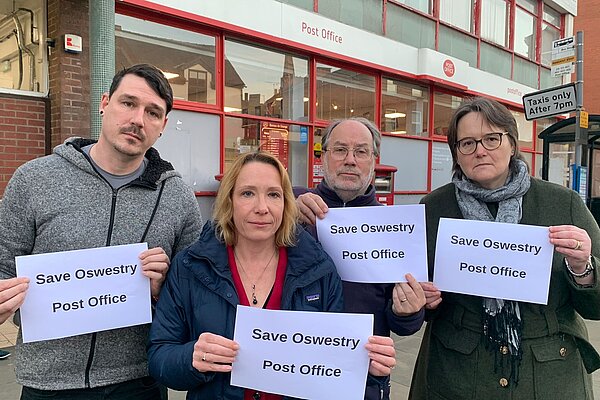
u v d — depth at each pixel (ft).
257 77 25.48
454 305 6.68
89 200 6.12
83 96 19.04
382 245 6.62
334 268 6.12
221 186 6.13
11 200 6.06
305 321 5.47
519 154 6.75
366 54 30.30
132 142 6.04
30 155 18.75
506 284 6.13
